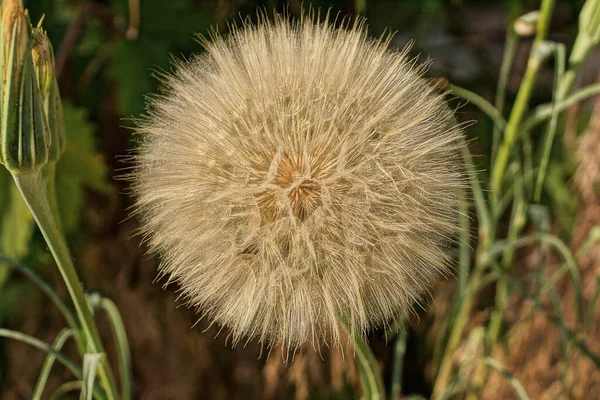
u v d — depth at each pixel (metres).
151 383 0.52
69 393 0.55
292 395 0.47
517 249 0.52
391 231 0.31
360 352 0.33
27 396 0.54
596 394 0.44
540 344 0.44
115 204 0.50
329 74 0.32
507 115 0.54
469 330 0.46
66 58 0.46
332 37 0.32
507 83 0.56
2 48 0.30
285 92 0.32
